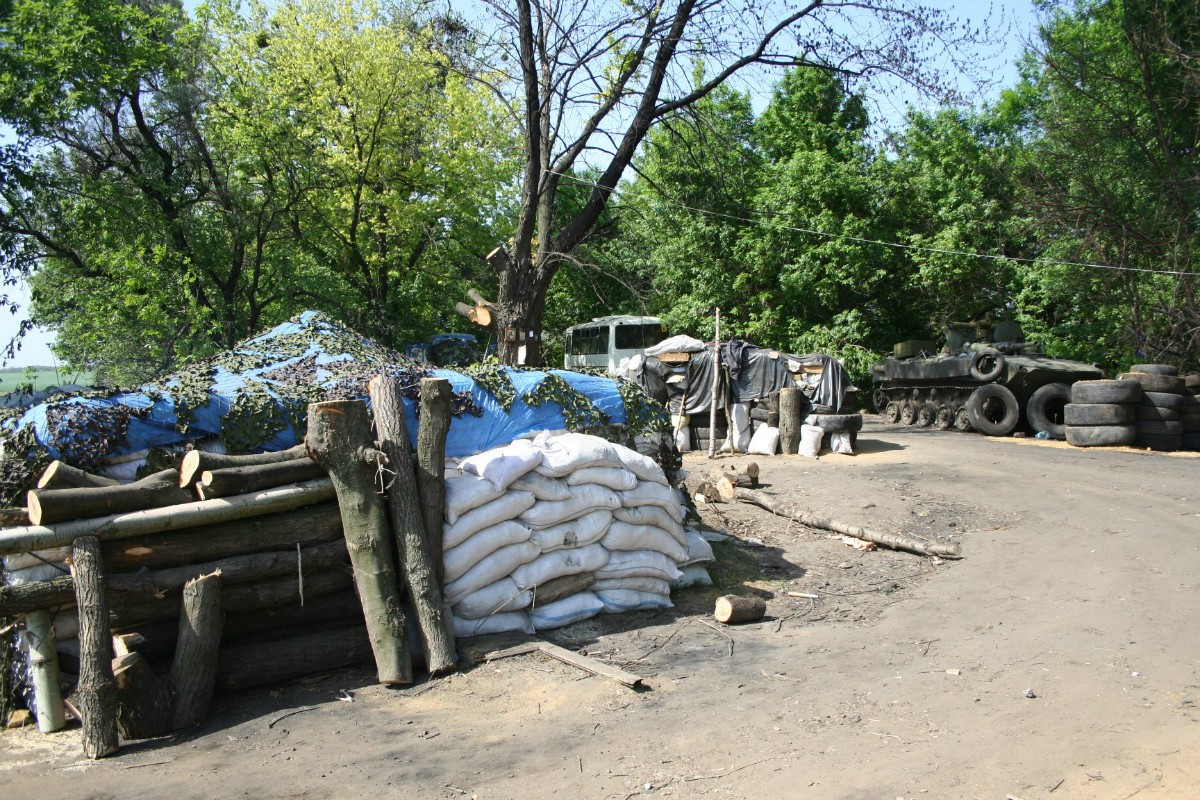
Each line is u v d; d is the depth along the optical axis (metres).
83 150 18.47
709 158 23.59
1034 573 7.82
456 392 6.95
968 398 19.19
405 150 23.28
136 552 4.80
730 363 15.95
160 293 17.17
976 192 25.83
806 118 28.08
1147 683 5.10
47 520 4.58
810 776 3.97
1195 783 3.84
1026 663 5.51
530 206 16.91
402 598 5.61
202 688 4.71
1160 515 10.02
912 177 26.45
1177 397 15.92
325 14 22.28
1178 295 20.30
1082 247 21.20
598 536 6.52
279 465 5.41
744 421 16.03
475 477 6.05
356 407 5.49
